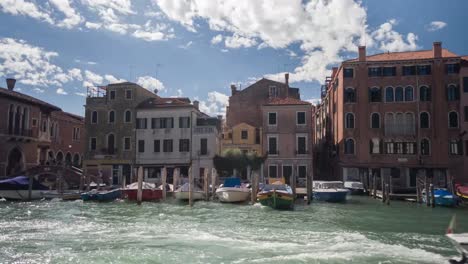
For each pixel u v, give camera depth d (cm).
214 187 3028
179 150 4219
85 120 4438
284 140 4153
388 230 1658
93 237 1427
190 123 4225
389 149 3912
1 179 3111
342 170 3966
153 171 4259
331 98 4778
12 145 3519
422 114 3894
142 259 1119
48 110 4088
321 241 1362
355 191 3494
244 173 4147
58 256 1146
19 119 3603
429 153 3844
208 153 4159
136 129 4319
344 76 4059
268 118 4203
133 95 4366
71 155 5103
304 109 4166
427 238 1470
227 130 4806
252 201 2702
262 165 4147
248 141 4450
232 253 1184
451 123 3831
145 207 2523
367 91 3991
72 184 3562
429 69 3919
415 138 3875
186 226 1697
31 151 3791
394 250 1216
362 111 3981
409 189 3709
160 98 4775
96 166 4347
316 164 5669
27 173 3200
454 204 2584
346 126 4009
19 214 2130
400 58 4044
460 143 3784
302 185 3997
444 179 3809
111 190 3009
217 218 1988
